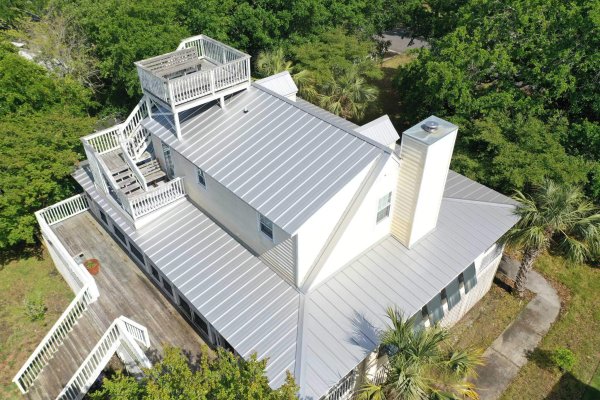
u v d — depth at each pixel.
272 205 14.43
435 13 31.81
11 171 20.75
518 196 20.92
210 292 15.70
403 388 12.39
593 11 20.67
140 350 15.65
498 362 18.14
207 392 10.55
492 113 22.56
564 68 21.02
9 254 23.41
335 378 12.97
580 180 20.27
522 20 22.39
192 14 28.81
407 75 27.50
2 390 17.14
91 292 18.33
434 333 13.38
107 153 22.72
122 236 20.53
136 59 27.59
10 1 38.34
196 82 17.38
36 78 23.88
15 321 19.98
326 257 15.17
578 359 18.14
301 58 27.38
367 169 14.88
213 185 16.95
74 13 29.80
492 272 20.39
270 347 13.81
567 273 21.91
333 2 30.06
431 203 16.56
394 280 15.91
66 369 16.94
